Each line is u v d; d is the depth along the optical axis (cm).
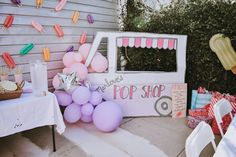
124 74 321
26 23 280
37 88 226
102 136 278
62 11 319
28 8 279
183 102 333
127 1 406
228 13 296
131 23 407
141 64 395
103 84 319
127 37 315
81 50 315
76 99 274
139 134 284
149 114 337
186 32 339
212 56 324
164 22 360
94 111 280
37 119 222
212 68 330
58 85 281
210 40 304
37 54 300
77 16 336
